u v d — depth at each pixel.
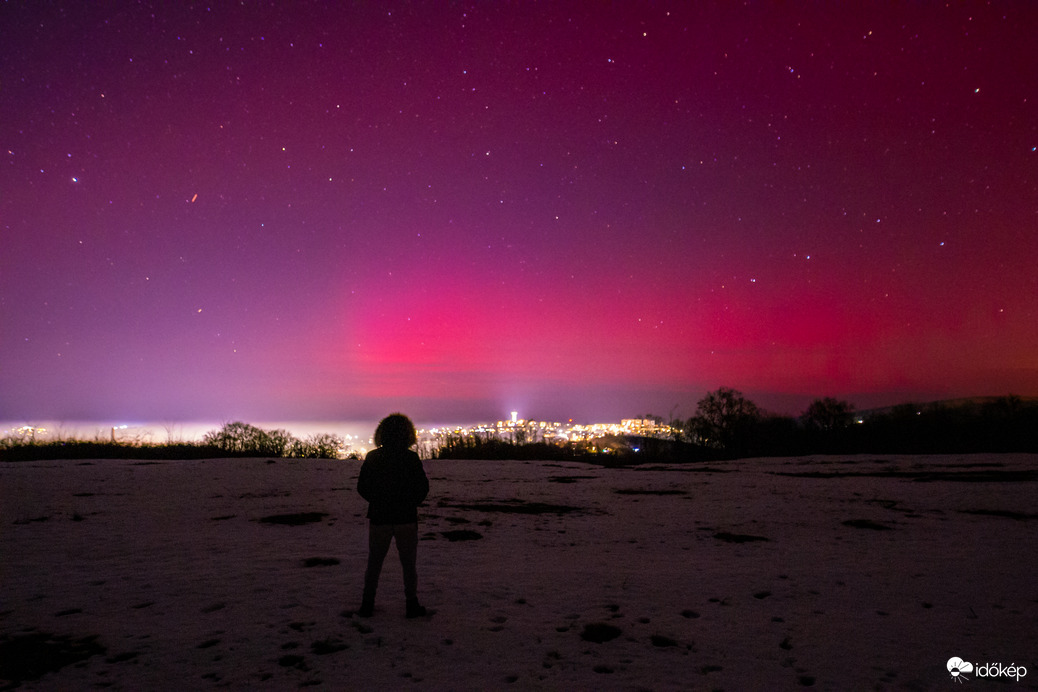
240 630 4.45
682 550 7.42
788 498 11.80
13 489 10.77
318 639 4.31
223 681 3.64
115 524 8.29
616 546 7.61
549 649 4.22
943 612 5.08
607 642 4.37
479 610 4.98
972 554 7.21
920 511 10.29
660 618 4.88
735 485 14.01
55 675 3.71
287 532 8.08
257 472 14.64
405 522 4.80
